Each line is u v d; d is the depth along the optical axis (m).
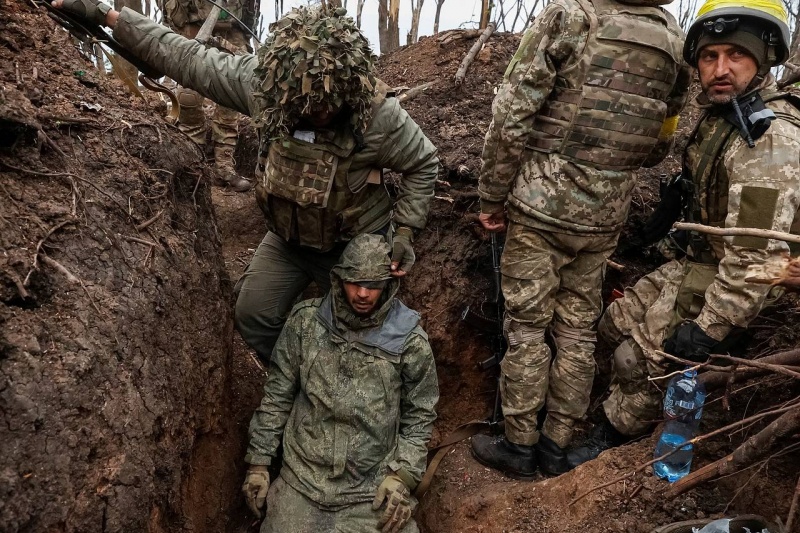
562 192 2.41
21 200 1.85
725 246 2.14
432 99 4.05
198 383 2.33
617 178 2.43
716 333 2.19
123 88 2.68
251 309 2.80
